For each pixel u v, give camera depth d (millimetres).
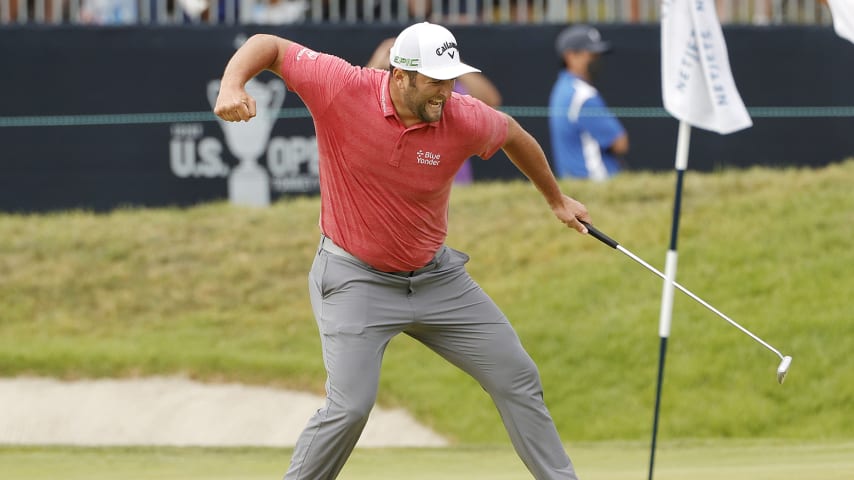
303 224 44594
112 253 44594
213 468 28062
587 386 38906
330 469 17656
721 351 39250
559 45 43156
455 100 17266
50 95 43125
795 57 44312
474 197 45875
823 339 39156
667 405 37594
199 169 43938
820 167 44750
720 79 23812
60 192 43781
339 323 17469
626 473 25594
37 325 42938
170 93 43375
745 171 44906
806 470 24188
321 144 17453
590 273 43438
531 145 18188
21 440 37531
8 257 44188
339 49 42906
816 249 42844
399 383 39688
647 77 43500
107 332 42969
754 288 41594
